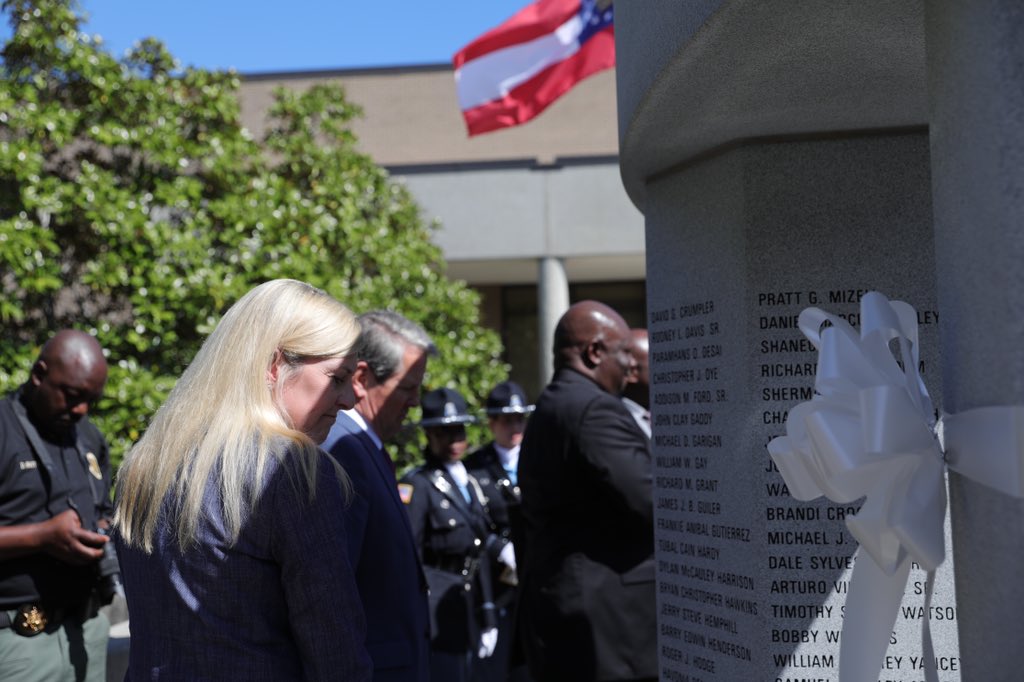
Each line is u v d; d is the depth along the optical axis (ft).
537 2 23.49
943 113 4.02
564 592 10.94
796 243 6.82
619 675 10.75
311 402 6.49
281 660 5.84
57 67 24.12
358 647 5.90
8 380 20.47
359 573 8.30
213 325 21.88
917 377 4.46
